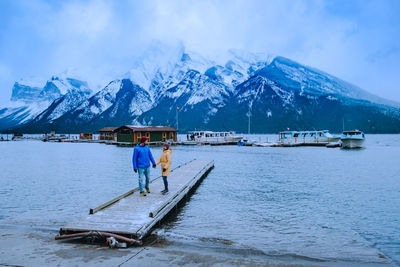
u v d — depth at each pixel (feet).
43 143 296.30
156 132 241.96
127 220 27.63
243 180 67.92
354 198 48.98
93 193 51.34
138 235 23.99
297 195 51.19
